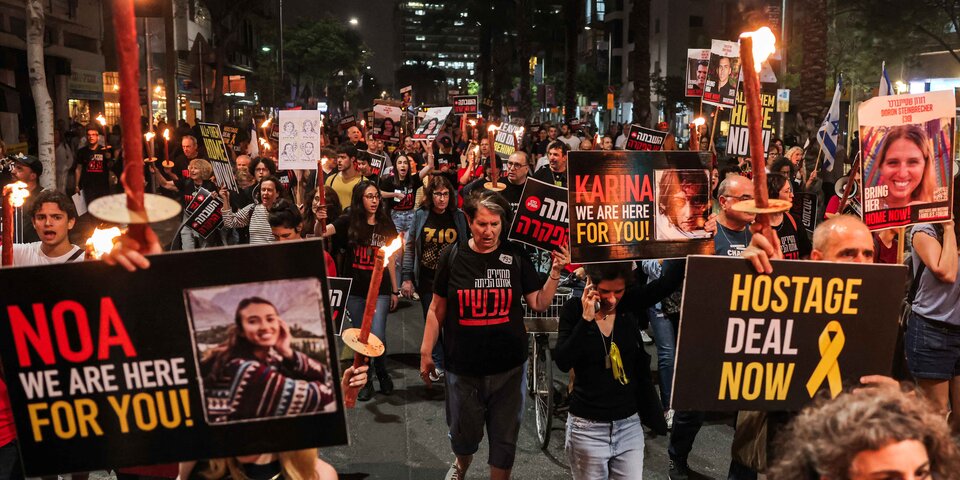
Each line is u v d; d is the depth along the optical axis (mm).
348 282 6395
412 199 11469
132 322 2244
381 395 7840
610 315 4340
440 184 7652
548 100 73312
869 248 3256
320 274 2275
